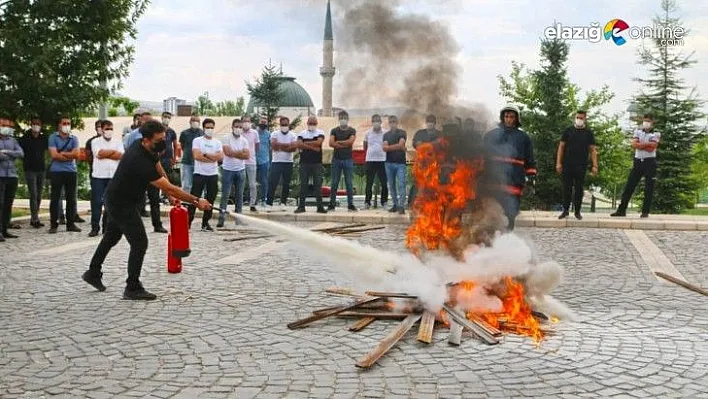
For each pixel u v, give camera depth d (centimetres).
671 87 2961
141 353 536
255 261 955
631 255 1038
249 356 530
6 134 1171
